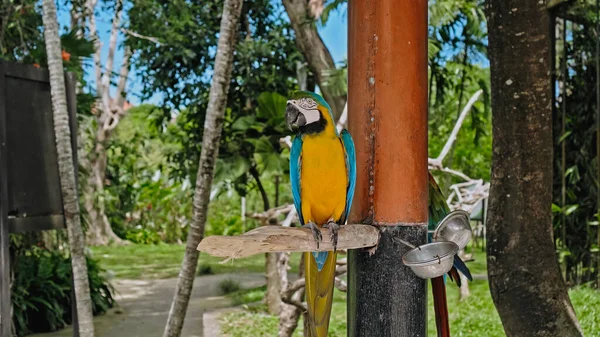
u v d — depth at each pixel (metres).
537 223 3.57
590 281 7.25
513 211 3.59
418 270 2.28
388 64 2.37
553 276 3.60
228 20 4.32
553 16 7.27
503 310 3.68
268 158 7.43
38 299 7.99
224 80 4.36
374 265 2.40
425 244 2.30
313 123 2.86
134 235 20.70
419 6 2.39
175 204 21.56
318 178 2.87
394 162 2.38
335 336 6.75
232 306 9.02
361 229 2.34
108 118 18.59
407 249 2.37
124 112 19.09
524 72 3.49
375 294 2.39
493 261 3.68
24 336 7.85
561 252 7.12
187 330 7.79
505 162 3.59
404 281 2.38
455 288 9.35
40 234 8.62
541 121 3.53
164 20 9.87
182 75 9.49
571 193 7.30
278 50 9.19
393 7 2.36
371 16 2.38
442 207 3.38
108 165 19.75
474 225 12.98
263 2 9.54
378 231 2.39
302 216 3.05
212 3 9.45
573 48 7.48
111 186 19.16
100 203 18.50
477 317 6.90
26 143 5.12
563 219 7.23
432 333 6.34
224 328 7.42
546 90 3.52
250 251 1.94
